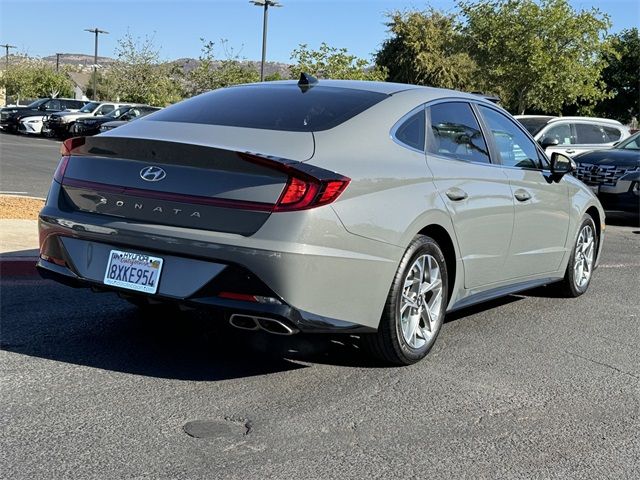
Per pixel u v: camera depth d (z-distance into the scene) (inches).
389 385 167.3
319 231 149.2
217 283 149.7
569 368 188.1
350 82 198.5
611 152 509.0
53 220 168.6
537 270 236.2
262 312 147.4
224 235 149.0
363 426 143.9
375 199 160.9
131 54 1715.1
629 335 222.2
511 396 165.5
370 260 159.3
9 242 275.9
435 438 140.6
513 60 1144.8
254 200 149.2
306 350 188.2
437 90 202.5
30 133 1296.8
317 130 165.8
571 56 1151.6
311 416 147.3
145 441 131.8
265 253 145.8
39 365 167.0
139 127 174.4
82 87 3038.9
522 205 216.8
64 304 218.7
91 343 184.2
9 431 133.0
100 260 161.9
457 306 198.8
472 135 205.9
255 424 141.9
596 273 319.9
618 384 177.6
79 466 121.3
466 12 1187.9
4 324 195.8
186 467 122.8
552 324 230.8
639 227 489.4
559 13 1115.3
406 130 181.6
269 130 166.1
